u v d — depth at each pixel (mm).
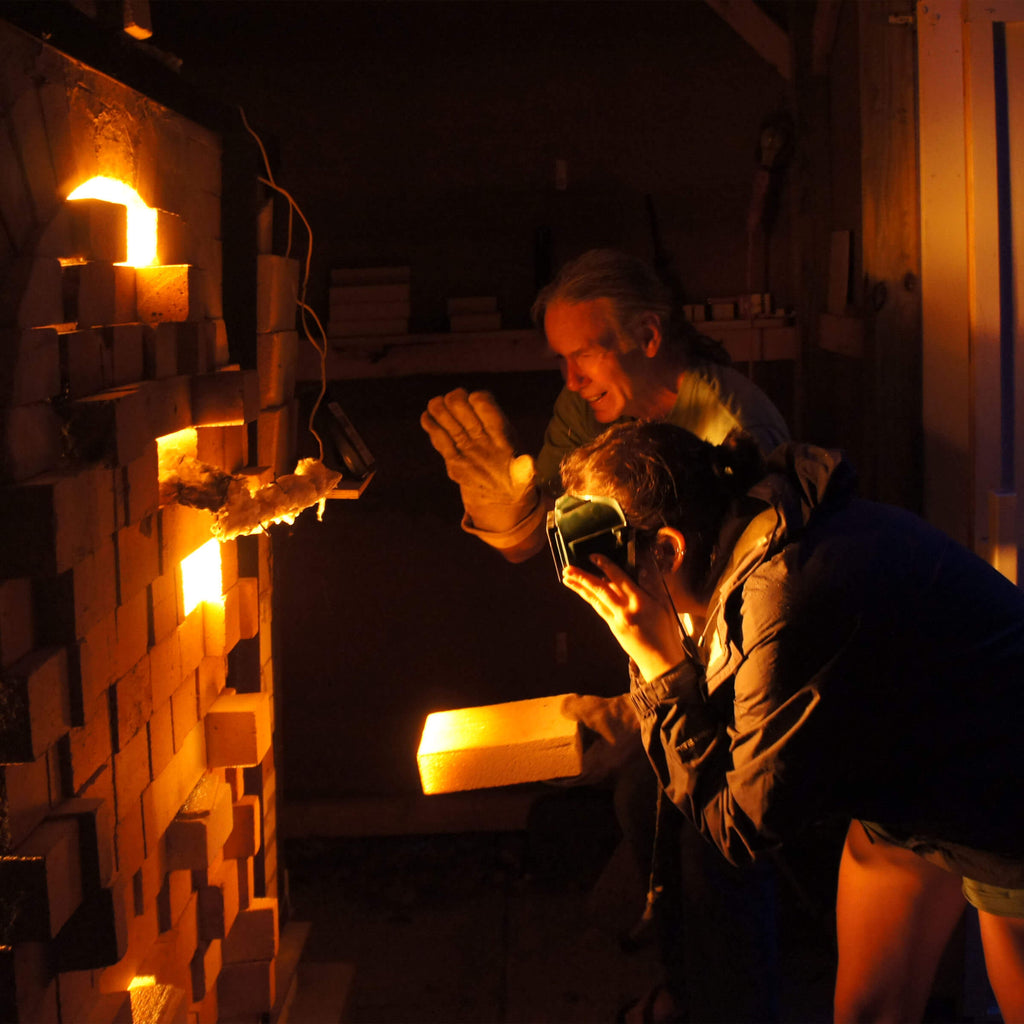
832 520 1360
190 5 2984
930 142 2244
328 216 3078
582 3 3012
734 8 2963
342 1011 2205
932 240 2268
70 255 1224
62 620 1156
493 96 3043
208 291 1667
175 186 1551
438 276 3109
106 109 1323
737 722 1341
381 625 3205
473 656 3215
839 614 1282
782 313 3086
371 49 3020
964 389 2289
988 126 2223
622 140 3066
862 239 2471
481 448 2070
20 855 1089
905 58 2264
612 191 3090
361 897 2867
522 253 3104
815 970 2500
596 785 3160
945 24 2209
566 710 1826
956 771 1411
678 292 3053
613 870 2670
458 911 2797
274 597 2131
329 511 3162
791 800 1300
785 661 1279
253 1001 1889
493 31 3021
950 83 2227
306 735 3238
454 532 3170
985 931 1585
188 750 1649
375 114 3041
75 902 1165
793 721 1287
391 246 3094
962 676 1378
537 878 2922
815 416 3008
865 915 1718
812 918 2627
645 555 1405
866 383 2453
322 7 2992
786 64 3008
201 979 1754
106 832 1220
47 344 1138
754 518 1368
